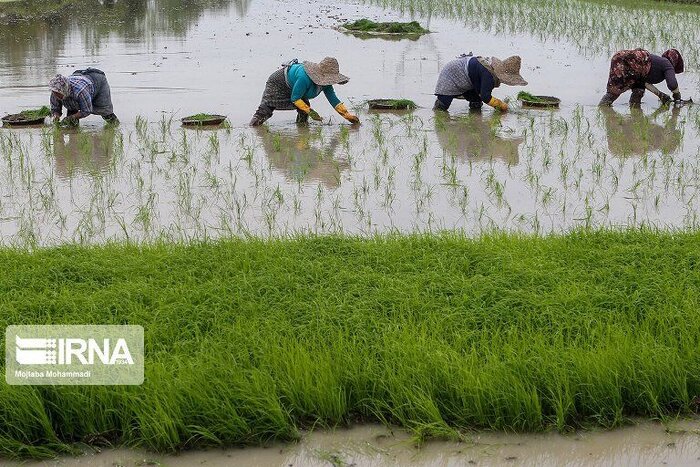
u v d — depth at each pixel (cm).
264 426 698
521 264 932
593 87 2122
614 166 1442
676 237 1034
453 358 750
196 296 863
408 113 1850
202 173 1398
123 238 1110
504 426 712
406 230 1145
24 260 952
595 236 1034
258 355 763
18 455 684
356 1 4491
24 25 3228
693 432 710
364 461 677
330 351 769
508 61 1798
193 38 2969
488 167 1436
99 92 1703
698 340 789
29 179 1353
